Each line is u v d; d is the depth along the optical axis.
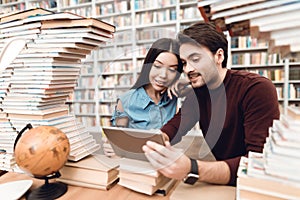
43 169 0.52
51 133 0.54
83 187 0.62
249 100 0.75
